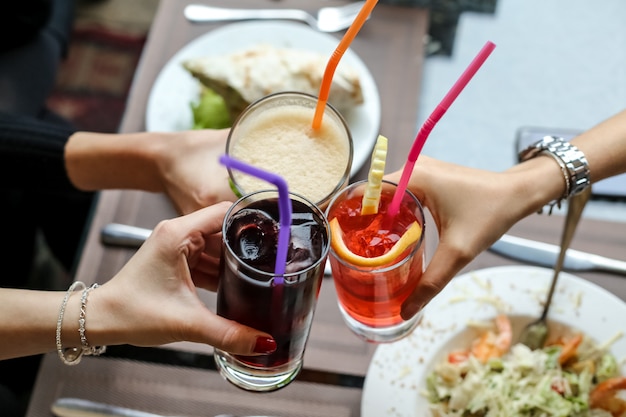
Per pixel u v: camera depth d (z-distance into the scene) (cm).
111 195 117
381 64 133
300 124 86
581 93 131
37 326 80
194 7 140
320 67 122
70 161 111
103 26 228
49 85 160
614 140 94
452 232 83
